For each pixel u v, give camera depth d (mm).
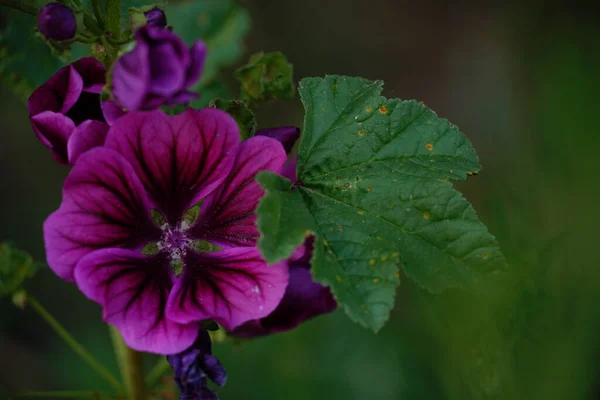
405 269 388
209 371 386
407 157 401
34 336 719
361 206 395
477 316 405
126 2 424
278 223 379
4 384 691
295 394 590
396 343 541
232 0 584
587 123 578
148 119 382
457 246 390
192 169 393
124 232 390
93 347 682
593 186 549
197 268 396
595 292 420
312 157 401
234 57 583
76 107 396
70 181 377
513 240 419
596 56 636
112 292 382
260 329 416
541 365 407
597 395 423
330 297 403
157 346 380
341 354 602
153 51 364
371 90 406
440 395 488
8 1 406
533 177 573
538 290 407
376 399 591
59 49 401
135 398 465
